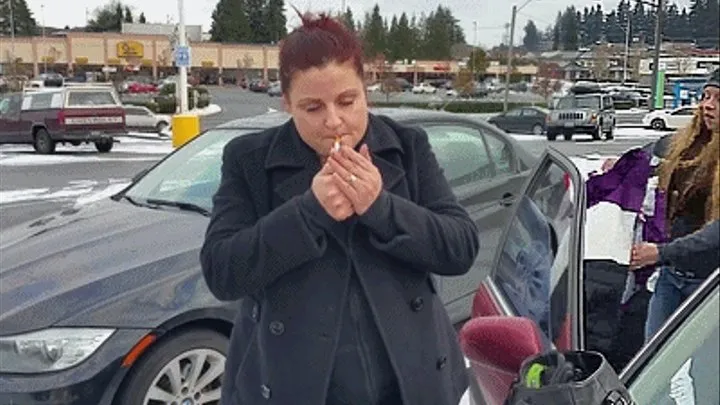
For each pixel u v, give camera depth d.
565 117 27.84
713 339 1.45
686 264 2.44
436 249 1.72
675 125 3.77
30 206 11.19
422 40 78.88
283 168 1.79
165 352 3.27
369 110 1.84
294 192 1.77
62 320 3.16
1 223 9.81
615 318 2.84
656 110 31.64
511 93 60.75
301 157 1.78
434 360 1.80
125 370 3.16
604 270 2.96
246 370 1.83
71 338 3.12
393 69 66.25
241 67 87.81
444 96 59.03
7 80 60.75
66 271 3.44
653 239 2.84
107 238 3.79
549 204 2.94
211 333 3.39
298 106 1.70
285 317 1.73
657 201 2.82
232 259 1.69
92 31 99.75
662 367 1.50
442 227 1.73
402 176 1.80
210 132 5.04
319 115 1.69
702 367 1.44
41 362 3.10
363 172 1.62
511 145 5.36
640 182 2.93
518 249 3.05
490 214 4.88
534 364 1.44
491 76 67.19
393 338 1.74
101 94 20.81
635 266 2.67
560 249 2.64
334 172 1.62
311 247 1.64
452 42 79.12
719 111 2.56
